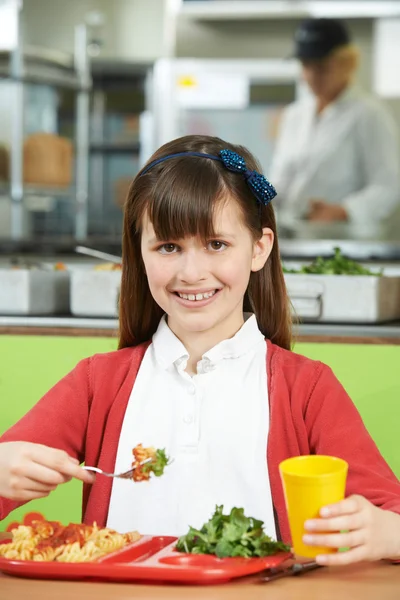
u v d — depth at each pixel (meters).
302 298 2.61
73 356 2.51
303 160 5.57
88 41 6.00
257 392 1.41
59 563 1.01
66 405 1.44
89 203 5.75
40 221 5.70
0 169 4.95
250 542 1.06
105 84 5.82
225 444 1.38
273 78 5.58
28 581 1.00
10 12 5.51
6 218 5.71
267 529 1.34
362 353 2.39
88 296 2.74
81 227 5.65
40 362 2.52
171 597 0.94
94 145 5.74
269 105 5.61
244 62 5.59
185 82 5.62
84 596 0.94
